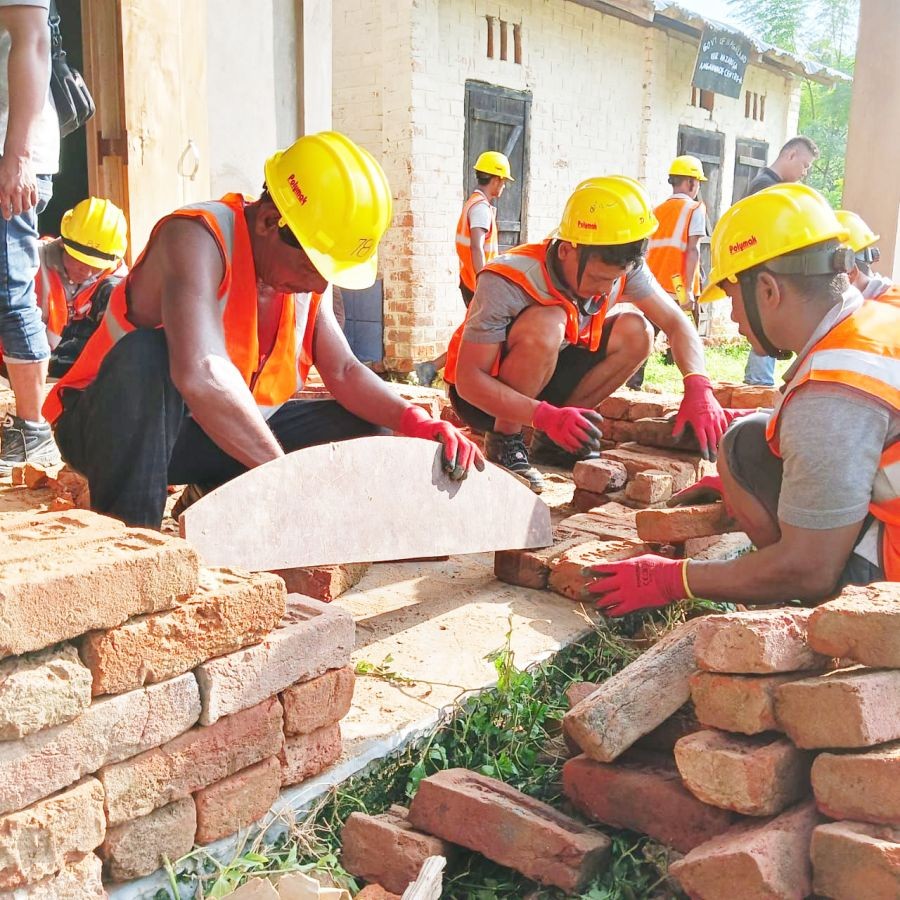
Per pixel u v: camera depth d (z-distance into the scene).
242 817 1.85
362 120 8.66
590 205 3.44
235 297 2.51
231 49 5.46
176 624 1.68
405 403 2.92
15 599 1.45
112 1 4.91
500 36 9.12
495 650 2.61
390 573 3.20
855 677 1.73
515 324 3.73
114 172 5.10
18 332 3.43
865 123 4.73
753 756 1.75
